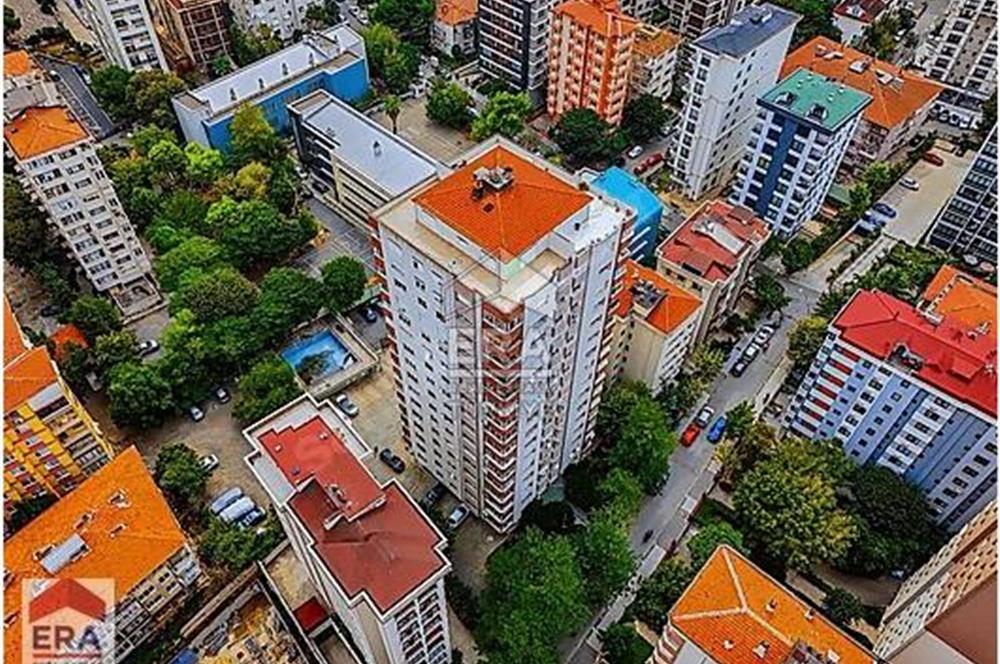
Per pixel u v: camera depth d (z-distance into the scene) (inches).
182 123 5654.5
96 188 4224.9
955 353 3457.2
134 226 5007.4
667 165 5772.6
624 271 3171.8
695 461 4092.0
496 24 6013.8
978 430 3380.9
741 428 3996.1
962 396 3356.3
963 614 2714.1
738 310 4803.2
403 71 6181.1
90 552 3169.3
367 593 2518.5
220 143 5521.7
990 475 3464.6
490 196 2723.9
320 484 2684.5
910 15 7017.7
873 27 6668.3
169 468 3745.1
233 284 4394.7
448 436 3462.1
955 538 3275.1
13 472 3499.0
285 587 3582.7
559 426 3516.2
